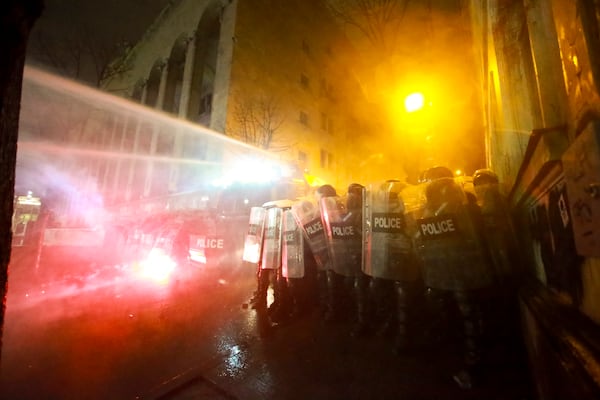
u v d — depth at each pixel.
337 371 2.72
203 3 22.53
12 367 2.99
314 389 2.45
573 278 1.49
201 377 2.73
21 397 2.47
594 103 1.05
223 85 19.11
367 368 2.75
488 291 2.66
